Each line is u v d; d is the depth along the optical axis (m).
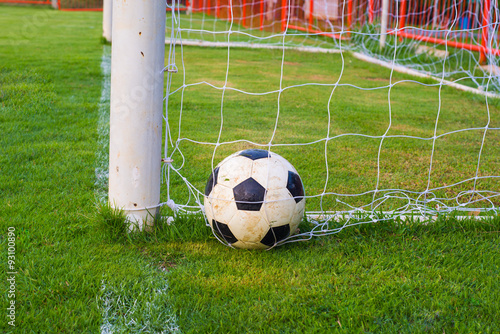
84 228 2.65
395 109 6.05
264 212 2.36
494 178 3.76
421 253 2.57
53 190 3.15
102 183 3.33
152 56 2.45
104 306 2.05
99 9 22.66
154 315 2.00
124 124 2.50
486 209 3.12
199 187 3.37
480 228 2.87
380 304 2.11
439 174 3.81
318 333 1.92
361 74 8.63
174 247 2.54
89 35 12.20
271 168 2.43
